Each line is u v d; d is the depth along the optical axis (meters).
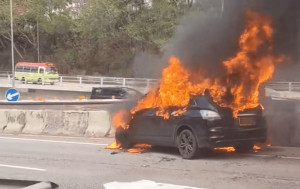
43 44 65.12
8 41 66.31
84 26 55.72
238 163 8.85
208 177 7.66
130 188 7.03
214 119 9.12
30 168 9.04
